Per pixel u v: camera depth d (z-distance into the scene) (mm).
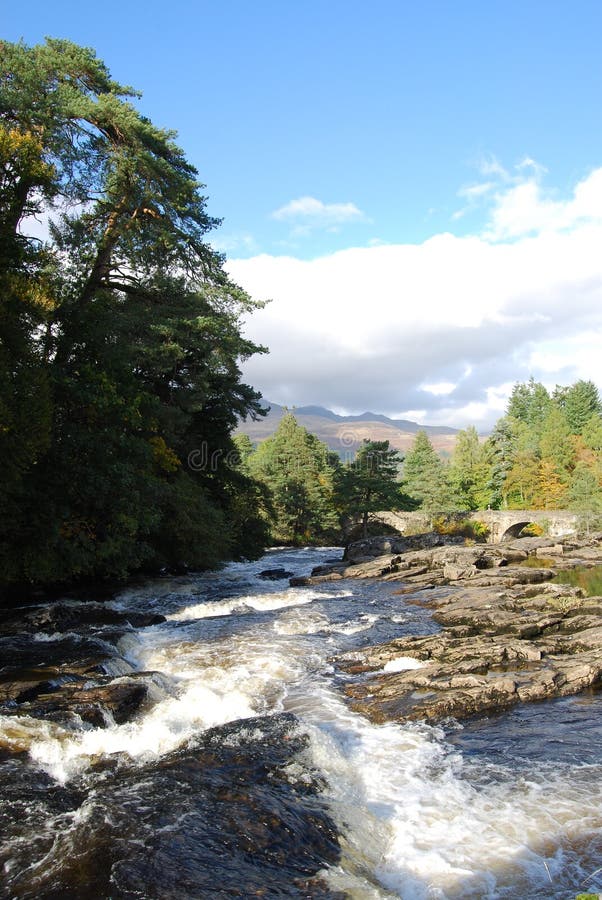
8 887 5473
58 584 24578
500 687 12047
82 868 5699
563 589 24000
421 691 12352
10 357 17453
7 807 7074
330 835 6793
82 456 20641
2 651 14562
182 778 7691
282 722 9719
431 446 90875
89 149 25703
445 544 47375
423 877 6332
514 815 7582
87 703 10742
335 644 16438
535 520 65562
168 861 5805
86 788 7656
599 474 69125
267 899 5430
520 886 6207
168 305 28781
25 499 19344
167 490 26766
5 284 17203
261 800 7195
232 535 35562
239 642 16531
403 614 20641
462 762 9219
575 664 13539
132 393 23703
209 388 31234
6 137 18781
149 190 25500
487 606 20594
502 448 88125
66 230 26016
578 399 101562
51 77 24703
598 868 6484
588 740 9992
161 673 12938
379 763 9156
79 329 22469
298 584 29406
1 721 9820
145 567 30234
